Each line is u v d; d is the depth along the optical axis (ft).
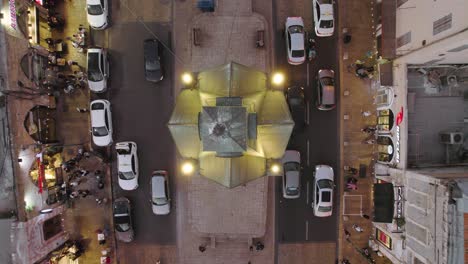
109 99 85.66
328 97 81.15
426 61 70.59
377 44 84.02
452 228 57.00
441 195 59.21
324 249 87.10
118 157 81.92
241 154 35.86
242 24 84.79
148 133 86.02
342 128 86.22
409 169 72.38
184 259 86.84
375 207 76.07
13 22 70.08
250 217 86.17
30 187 73.05
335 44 85.61
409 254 70.13
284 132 42.55
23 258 69.31
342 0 85.87
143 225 86.53
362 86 86.17
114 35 85.20
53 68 83.10
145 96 85.81
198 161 46.11
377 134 85.10
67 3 84.69
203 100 40.24
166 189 82.58
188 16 85.15
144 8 85.15
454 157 74.43
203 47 84.94
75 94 85.51
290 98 81.30
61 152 85.46
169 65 85.40
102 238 84.33
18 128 70.95
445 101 74.43
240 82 38.68
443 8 59.88
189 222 86.48
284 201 86.38
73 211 86.43
